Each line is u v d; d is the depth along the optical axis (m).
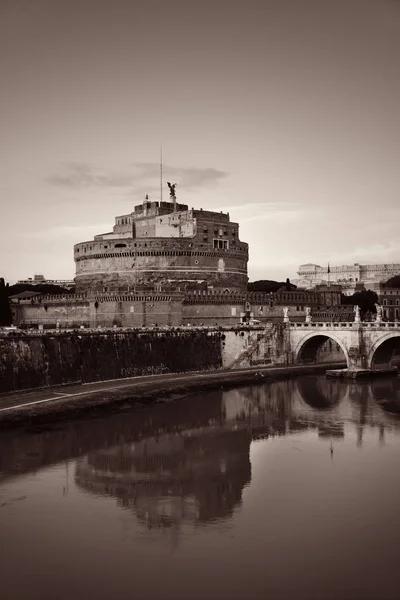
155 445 89.62
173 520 63.03
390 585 51.19
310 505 66.75
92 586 51.28
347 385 144.38
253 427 101.19
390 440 92.19
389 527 61.38
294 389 138.75
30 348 119.38
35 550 56.91
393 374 159.62
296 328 172.38
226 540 58.78
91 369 132.75
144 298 168.50
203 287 198.62
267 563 54.56
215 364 163.62
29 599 49.53
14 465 79.62
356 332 157.12
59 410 104.94
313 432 97.69
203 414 110.88
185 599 49.56
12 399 110.19
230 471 78.06
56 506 66.44
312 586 51.09
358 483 73.38
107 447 88.12
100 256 199.38
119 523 62.50
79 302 174.25
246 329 168.88
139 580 52.12
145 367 145.88
